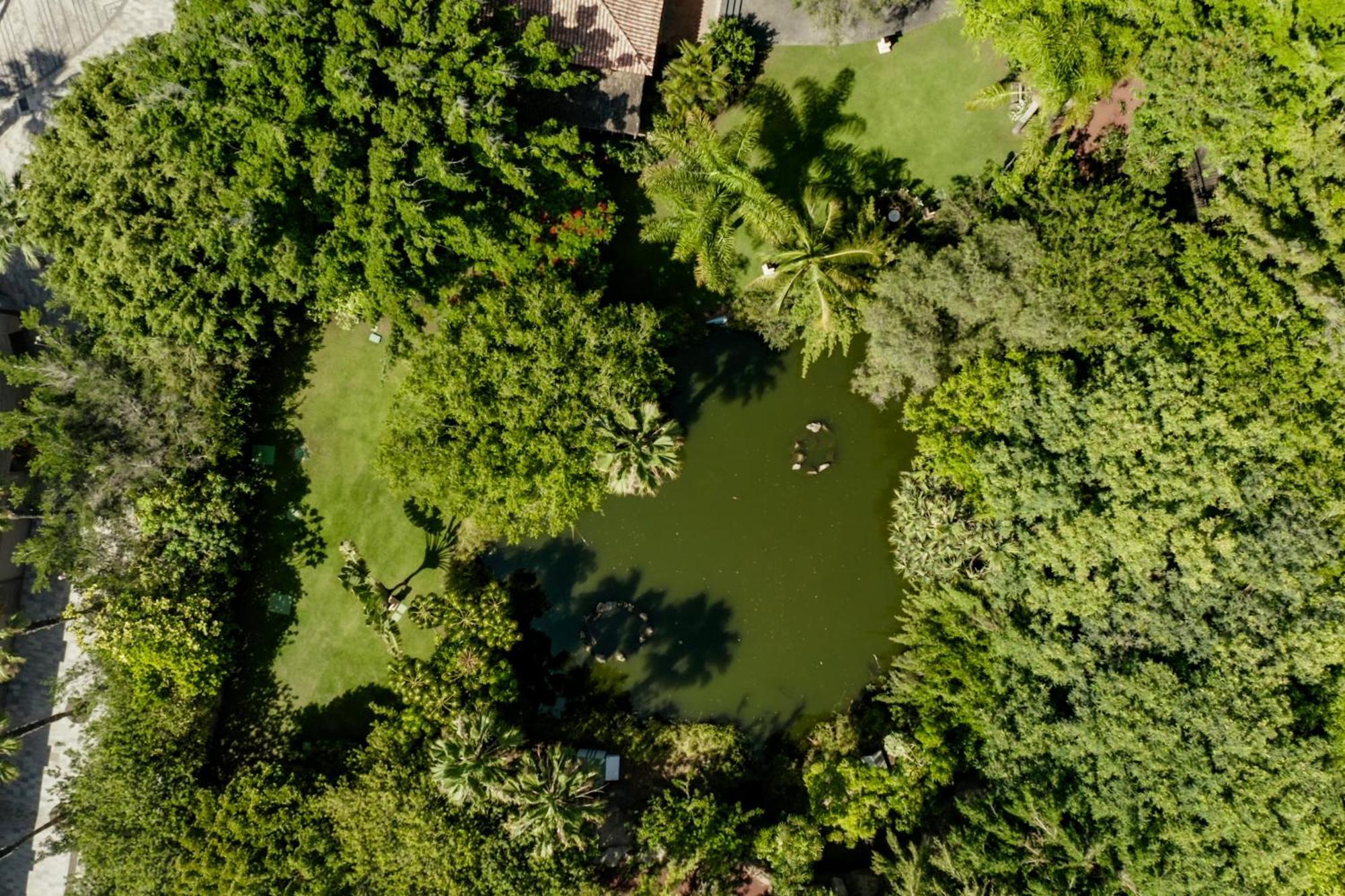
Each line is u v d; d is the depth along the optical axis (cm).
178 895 2400
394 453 2281
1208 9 2162
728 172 2241
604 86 2455
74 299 2327
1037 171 2388
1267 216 2188
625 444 2309
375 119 2175
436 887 2314
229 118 2128
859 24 2581
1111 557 2222
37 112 2628
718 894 2447
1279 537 2114
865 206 2473
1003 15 2228
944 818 2536
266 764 2570
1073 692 2259
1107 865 2214
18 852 2659
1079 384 2344
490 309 2259
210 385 2467
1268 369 2172
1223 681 2127
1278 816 2091
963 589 2480
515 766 2338
